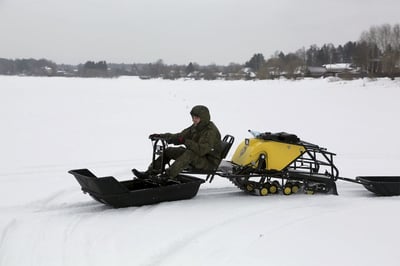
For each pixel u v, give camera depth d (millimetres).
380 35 53625
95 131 13117
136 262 4223
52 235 4914
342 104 21500
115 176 8133
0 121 14391
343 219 5645
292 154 7055
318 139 12406
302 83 36438
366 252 4551
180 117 16672
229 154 10211
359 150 11000
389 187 6949
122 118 16078
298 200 6625
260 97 25844
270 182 6992
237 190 7234
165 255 4422
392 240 4895
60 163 9023
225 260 4312
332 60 98750
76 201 6352
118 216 5609
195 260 4305
